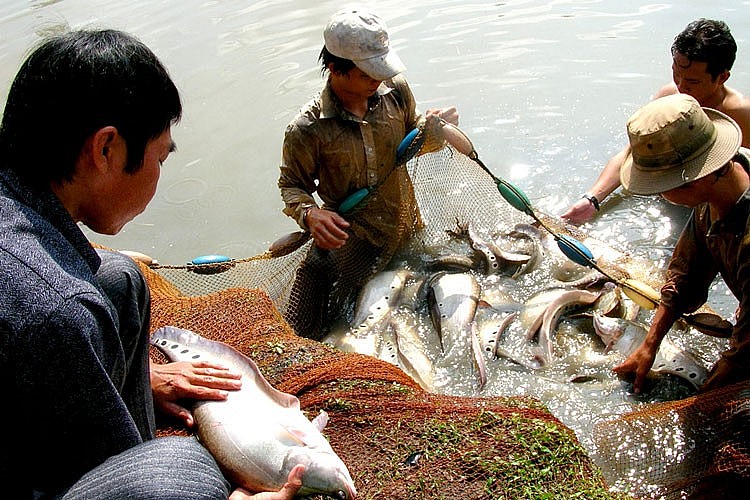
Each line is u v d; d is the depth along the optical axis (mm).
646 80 6688
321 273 4820
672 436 3256
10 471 1958
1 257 1757
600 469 3143
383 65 4191
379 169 4781
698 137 3066
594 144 6066
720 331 3779
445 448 2797
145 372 2629
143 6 9656
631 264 4594
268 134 6805
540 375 4105
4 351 1739
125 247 5789
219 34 8641
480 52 7590
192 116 7133
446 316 4473
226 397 2889
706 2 7801
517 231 5051
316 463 2516
